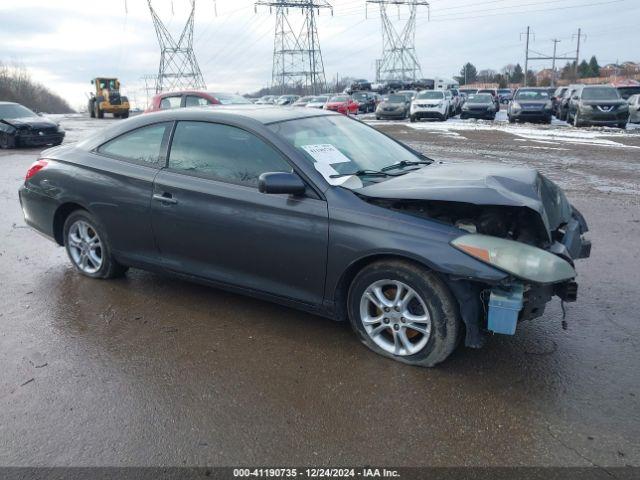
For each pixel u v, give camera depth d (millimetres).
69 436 2768
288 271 3689
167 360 3502
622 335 3736
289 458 2588
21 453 2650
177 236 4160
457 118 30797
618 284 4660
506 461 2537
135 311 4254
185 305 4352
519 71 118938
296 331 3875
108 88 41281
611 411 2891
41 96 80188
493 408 2934
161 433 2779
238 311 4223
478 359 3443
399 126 23312
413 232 3225
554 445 2635
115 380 3279
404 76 76250
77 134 22094
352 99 36094
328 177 3613
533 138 16875
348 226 3389
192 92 13516
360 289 3463
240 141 3924
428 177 3664
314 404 3002
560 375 3244
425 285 3193
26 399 3096
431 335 3244
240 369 3379
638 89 29547
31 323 4070
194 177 4062
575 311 4129
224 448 2662
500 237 3357
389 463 2541
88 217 4758
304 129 4062
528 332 3807
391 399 3037
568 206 3957
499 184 3408
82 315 4195
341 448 2648
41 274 5133
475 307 3184
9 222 7223
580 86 22641
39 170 4992
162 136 4332
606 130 19281
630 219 6871
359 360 3463
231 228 3842
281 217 3625
